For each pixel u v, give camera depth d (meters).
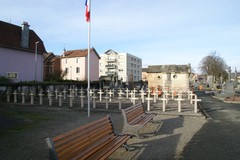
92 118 11.83
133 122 7.58
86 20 11.72
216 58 65.56
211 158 5.86
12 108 16.14
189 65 34.56
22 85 22.31
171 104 17.70
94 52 63.25
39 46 35.78
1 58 29.72
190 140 7.52
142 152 6.25
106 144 5.35
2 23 32.00
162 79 32.97
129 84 43.72
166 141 7.36
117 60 107.12
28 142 7.38
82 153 4.44
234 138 7.80
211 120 11.30
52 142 3.66
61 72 58.75
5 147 6.84
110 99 19.83
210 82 67.69
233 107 17.39
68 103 18.05
